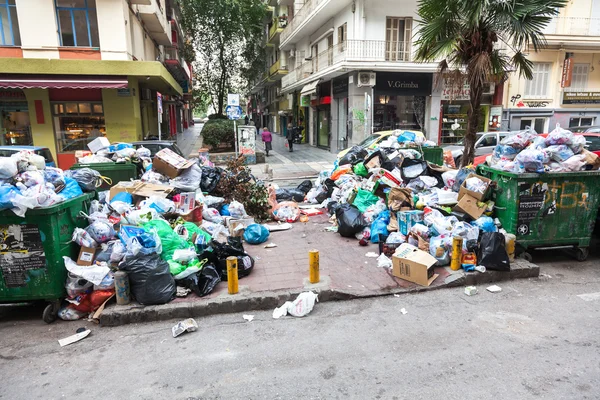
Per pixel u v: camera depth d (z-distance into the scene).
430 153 10.84
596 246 6.58
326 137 25.06
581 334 3.91
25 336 4.17
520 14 7.57
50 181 4.64
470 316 4.32
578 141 5.61
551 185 5.51
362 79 19.23
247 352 3.75
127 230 4.82
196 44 26.56
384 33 19.41
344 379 3.28
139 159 8.58
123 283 4.46
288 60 33.53
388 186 7.52
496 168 5.89
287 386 3.21
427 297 4.80
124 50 15.85
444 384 3.18
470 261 5.23
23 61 14.52
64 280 4.49
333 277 5.23
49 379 3.42
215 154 18.31
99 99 16.47
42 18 15.10
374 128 20.50
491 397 3.01
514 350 3.64
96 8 15.45
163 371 3.49
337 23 21.52
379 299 4.79
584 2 21.05
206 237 6.07
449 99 20.69
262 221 8.25
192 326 4.17
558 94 22.11
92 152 8.88
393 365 3.46
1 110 16.06
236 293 4.71
